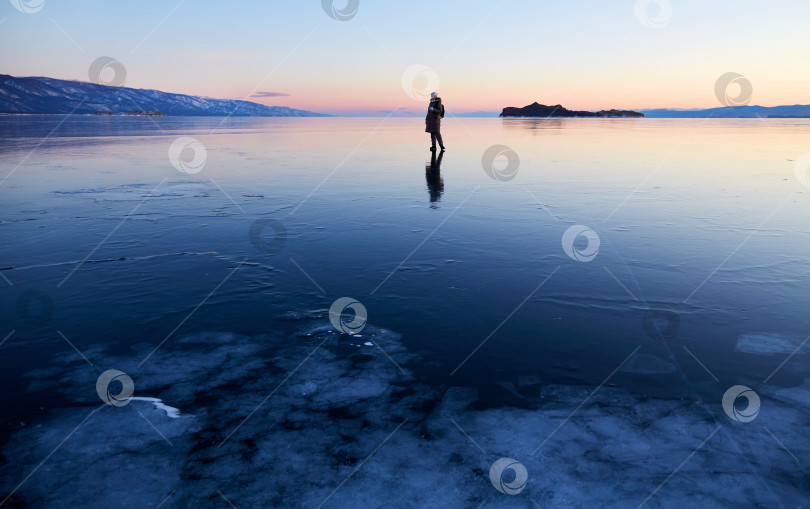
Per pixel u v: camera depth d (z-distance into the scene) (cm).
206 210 515
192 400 180
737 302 270
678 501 131
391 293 285
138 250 370
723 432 161
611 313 256
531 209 520
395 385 189
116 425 165
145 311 260
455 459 148
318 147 1380
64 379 194
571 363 206
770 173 805
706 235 410
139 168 859
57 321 246
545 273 318
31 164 900
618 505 130
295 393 184
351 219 475
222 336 231
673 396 182
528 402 178
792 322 245
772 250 366
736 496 134
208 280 307
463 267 330
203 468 145
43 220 466
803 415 170
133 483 139
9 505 131
